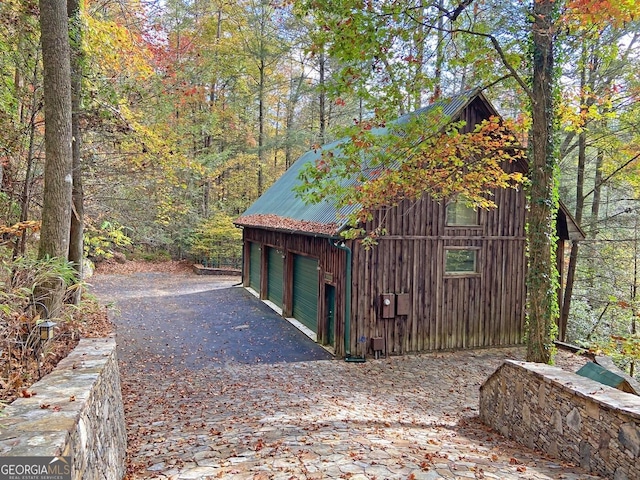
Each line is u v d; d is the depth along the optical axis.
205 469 3.85
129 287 17.59
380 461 3.99
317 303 11.18
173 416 5.93
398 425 5.73
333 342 10.42
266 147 22.38
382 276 10.01
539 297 7.12
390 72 7.18
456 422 6.35
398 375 8.79
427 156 8.06
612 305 12.22
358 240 9.73
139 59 9.83
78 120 8.66
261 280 15.63
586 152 15.58
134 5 10.24
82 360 3.75
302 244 12.05
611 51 9.26
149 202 14.58
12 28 7.52
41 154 8.88
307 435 4.90
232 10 19.92
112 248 23.25
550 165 7.18
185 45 15.20
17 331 3.95
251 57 22.25
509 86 8.71
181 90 12.40
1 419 2.42
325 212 10.88
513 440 5.50
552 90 7.14
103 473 3.16
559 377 4.82
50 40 5.77
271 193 17.19
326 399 6.93
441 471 3.78
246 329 11.79
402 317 10.23
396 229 10.10
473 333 10.93
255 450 4.38
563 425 4.53
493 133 9.16
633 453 3.58
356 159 7.54
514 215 11.25
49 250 5.66
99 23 8.77
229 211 24.91
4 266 4.44
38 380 3.42
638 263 14.23
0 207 7.92
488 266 11.05
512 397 5.57
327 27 6.35
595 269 15.05
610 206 16.88
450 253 10.78
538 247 7.16
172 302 14.88
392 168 8.73
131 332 10.95
